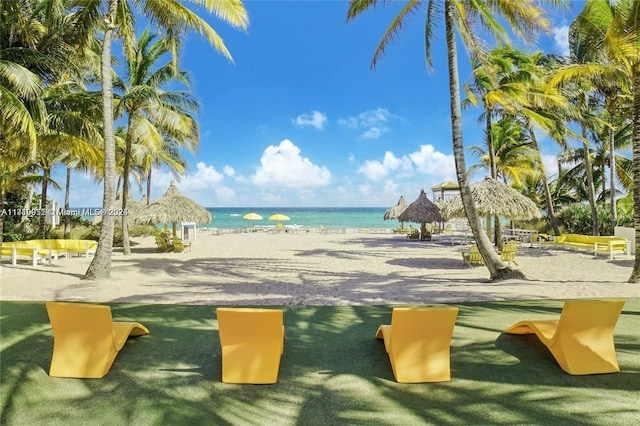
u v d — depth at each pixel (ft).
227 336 13.57
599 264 42.83
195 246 70.64
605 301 13.94
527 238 68.59
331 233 114.11
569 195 96.12
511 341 16.60
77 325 14.08
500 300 24.41
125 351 15.93
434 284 31.24
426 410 11.53
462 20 31.27
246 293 27.76
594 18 32.32
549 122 50.34
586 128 65.41
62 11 38.22
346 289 29.30
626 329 17.99
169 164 79.61
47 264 43.88
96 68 50.01
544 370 13.98
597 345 14.11
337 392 12.68
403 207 109.40
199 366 14.66
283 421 11.04
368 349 16.19
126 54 40.50
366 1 35.32
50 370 13.94
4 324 19.49
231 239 88.28
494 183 49.73
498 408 11.54
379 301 24.73
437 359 13.52
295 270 40.83
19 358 15.26
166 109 48.96
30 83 31.83
